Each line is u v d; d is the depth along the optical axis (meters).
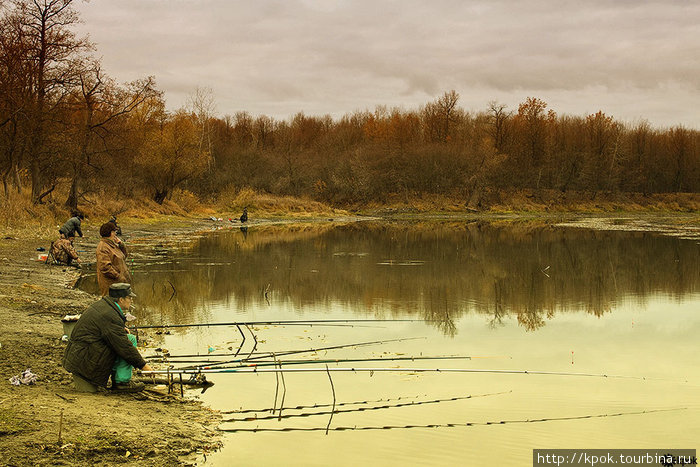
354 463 5.88
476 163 69.44
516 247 30.39
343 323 12.66
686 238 36.88
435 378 8.84
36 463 4.84
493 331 12.05
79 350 6.84
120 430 5.79
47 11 28.88
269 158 67.56
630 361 9.91
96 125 31.69
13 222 25.20
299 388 8.20
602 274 20.88
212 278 18.30
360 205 65.88
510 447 6.43
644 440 6.70
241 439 6.32
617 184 77.62
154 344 10.24
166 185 45.66
